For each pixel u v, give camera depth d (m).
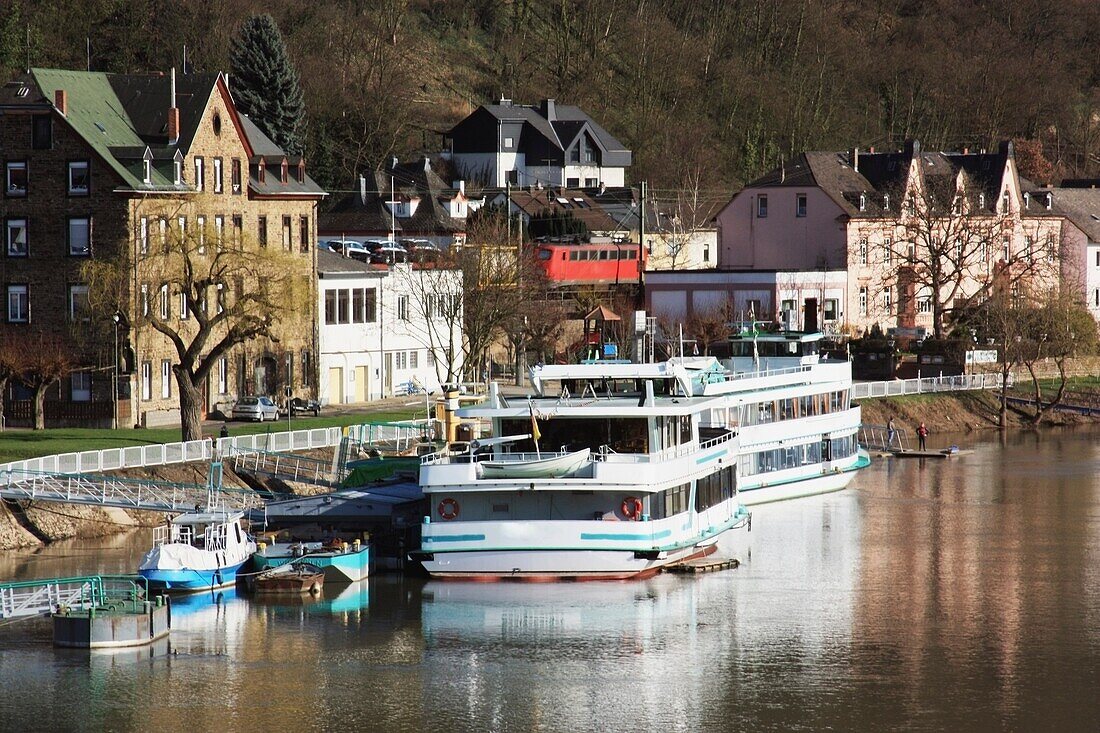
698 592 154.12
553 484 149.12
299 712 119.31
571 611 145.38
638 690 124.69
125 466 179.38
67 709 119.38
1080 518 194.38
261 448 197.62
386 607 146.12
